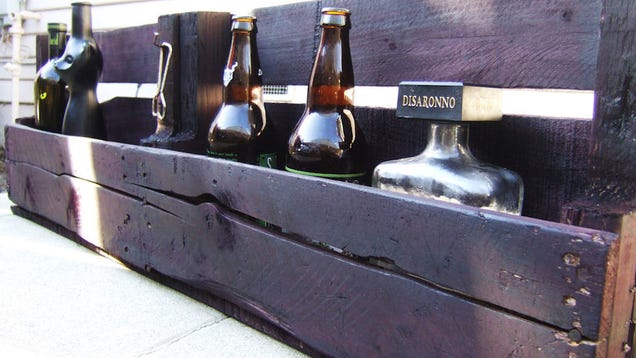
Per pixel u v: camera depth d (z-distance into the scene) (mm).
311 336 642
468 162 688
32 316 751
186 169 792
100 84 1472
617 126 550
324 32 765
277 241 668
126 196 907
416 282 538
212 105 1040
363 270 581
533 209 737
